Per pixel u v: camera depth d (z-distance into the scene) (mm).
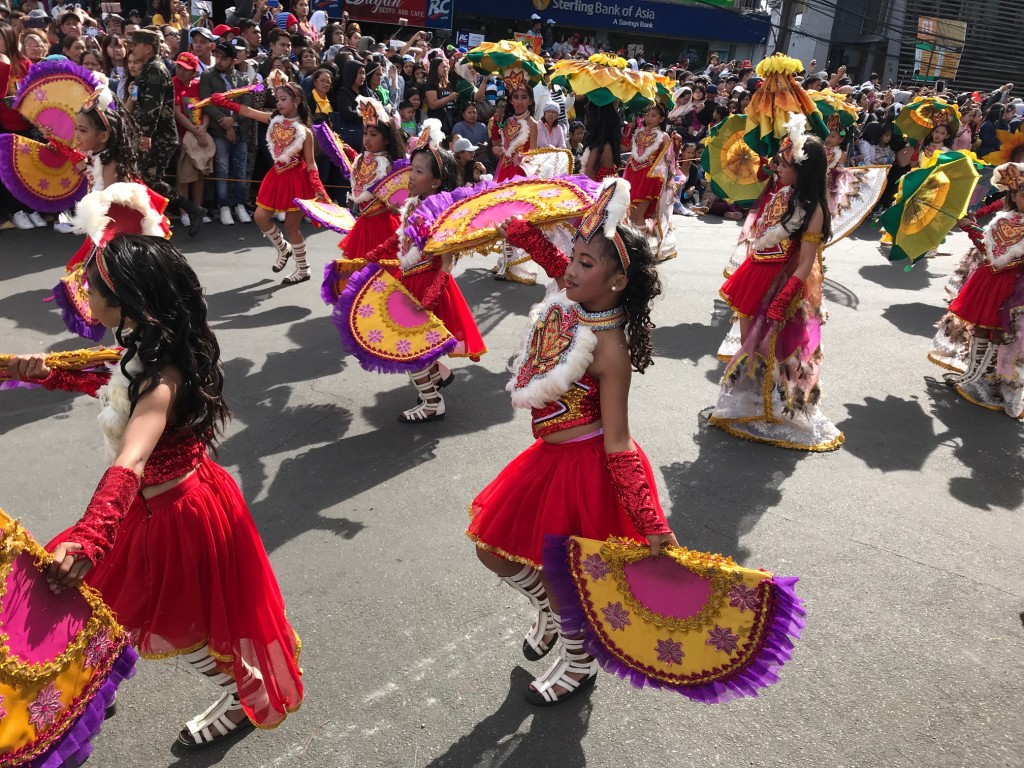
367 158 5879
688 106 13430
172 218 9500
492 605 3352
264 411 4996
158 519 2223
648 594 2361
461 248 3516
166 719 2688
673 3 26641
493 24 25922
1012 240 5508
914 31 26922
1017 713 2949
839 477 4695
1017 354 5676
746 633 2252
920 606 3543
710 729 2779
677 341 6793
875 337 7332
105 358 2365
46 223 8578
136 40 7824
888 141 13945
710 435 5109
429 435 4832
